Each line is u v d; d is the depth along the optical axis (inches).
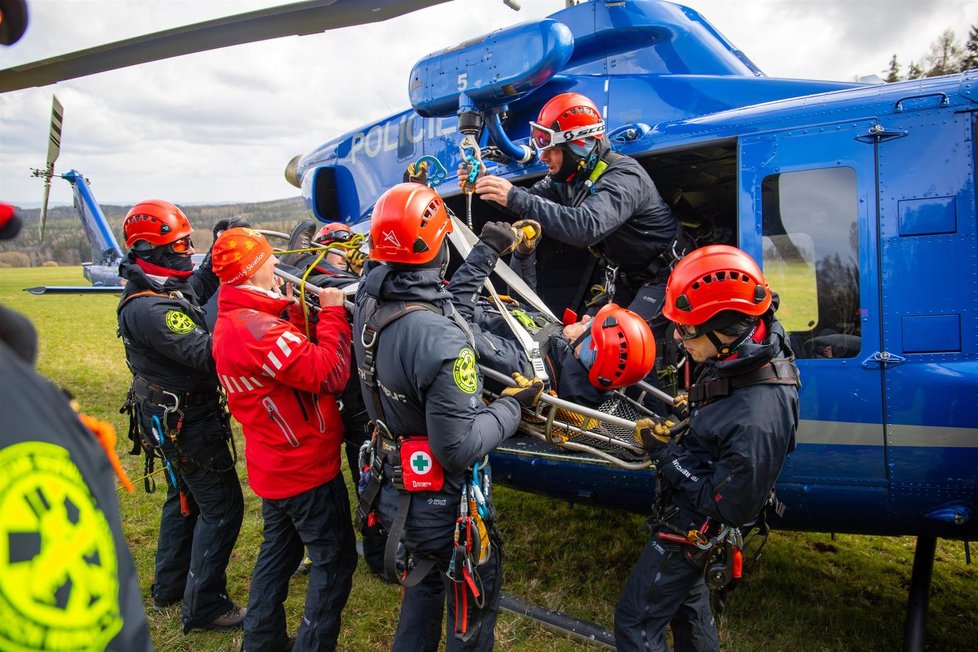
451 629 87.0
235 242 95.4
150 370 117.3
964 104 97.6
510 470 136.3
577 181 122.7
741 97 132.3
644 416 116.6
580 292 175.5
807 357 108.1
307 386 94.3
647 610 85.7
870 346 101.3
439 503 84.1
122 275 116.6
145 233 116.3
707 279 77.7
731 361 77.2
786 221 110.2
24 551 21.8
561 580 142.8
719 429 78.0
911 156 100.4
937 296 97.9
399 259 81.1
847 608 132.6
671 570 85.3
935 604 135.2
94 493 25.4
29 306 954.1
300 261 130.8
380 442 89.5
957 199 97.5
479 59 129.7
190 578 122.3
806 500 108.8
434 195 84.3
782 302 110.1
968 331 96.2
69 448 24.9
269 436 97.7
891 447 100.5
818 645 119.9
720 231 153.3
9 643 20.9
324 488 101.3
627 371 100.7
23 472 22.4
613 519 173.9
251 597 104.6
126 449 237.8
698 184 162.9
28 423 23.4
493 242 100.7
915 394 98.4
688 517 83.9
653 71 145.4
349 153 209.0
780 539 164.2
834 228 106.5
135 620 26.2
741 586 140.6
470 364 79.8
